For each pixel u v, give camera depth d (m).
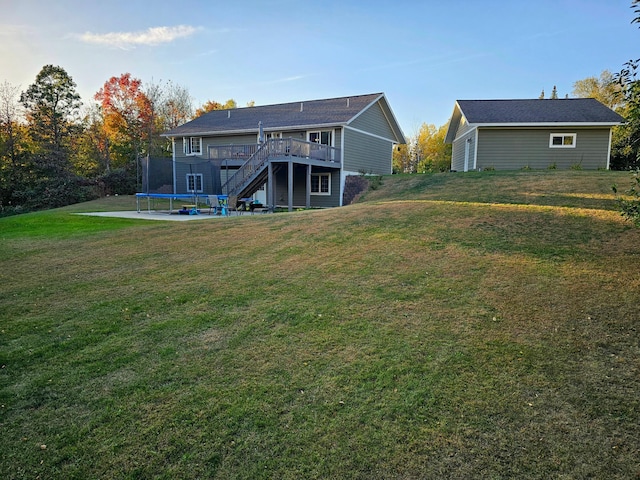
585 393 2.95
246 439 2.59
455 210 8.96
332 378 3.26
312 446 2.51
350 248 7.02
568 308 4.27
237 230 9.27
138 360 3.66
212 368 3.49
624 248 5.91
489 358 3.45
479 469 2.29
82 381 3.33
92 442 2.59
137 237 9.23
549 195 10.22
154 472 2.33
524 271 5.35
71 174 30.77
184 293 5.38
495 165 19.02
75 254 7.95
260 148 17.55
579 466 2.29
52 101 34.28
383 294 4.95
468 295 4.76
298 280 5.63
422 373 3.28
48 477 2.30
